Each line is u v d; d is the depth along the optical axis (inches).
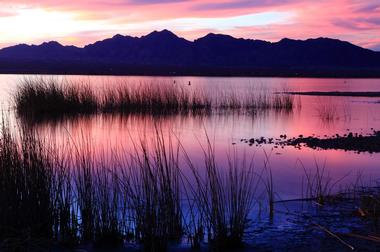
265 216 319.0
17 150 308.0
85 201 296.0
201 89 1948.8
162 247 272.2
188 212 322.0
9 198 285.7
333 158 543.2
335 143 655.1
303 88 2479.1
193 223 298.5
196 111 1199.6
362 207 328.2
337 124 931.3
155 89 1400.1
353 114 1126.4
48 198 296.2
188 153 563.8
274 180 423.2
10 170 291.1
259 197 364.5
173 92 1270.9
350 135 733.3
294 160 528.7
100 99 1198.9
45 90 1093.8
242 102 1402.6
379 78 5275.6
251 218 315.0
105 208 293.3
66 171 357.7
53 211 298.5
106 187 314.3
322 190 387.2
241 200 311.9
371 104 1428.4
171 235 287.0
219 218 279.0
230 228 280.2
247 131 813.2
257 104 1348.4
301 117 1075.3
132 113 1130.0
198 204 332.5
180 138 713.0
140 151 544.4
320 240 275.6
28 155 302.5
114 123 921.5
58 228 299.6
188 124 917.8
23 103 1050.1
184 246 277.1
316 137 730.8
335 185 406.6
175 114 1122.7
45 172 302.5
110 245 281.0
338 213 324.2
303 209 334.3
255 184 406.3
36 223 289.7
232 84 2792.8
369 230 289.7
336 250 260.1
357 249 260.4
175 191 308.7
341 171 470.6
